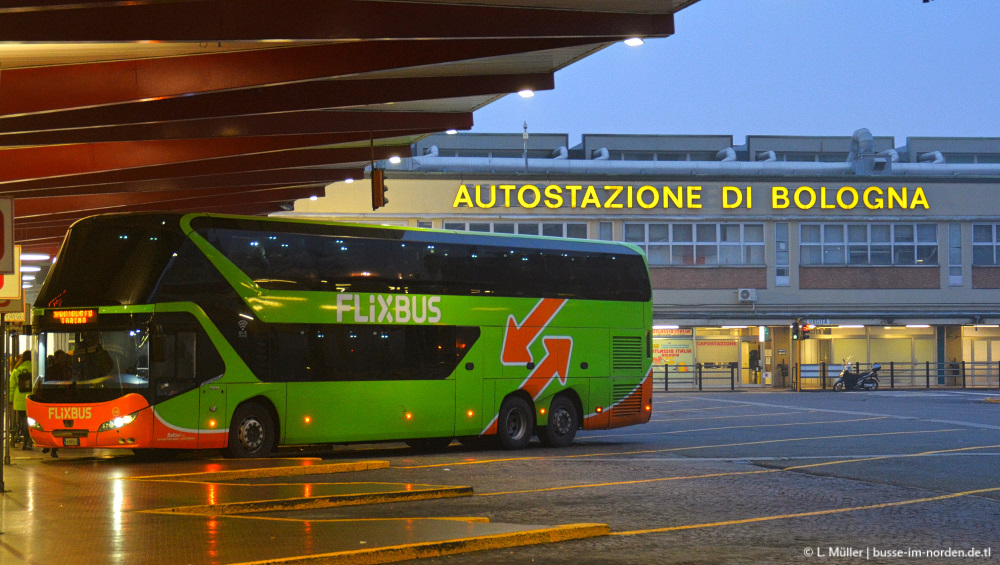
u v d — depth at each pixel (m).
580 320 23.30
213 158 24.62
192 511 11.79
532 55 19.14
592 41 16.62
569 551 9.87
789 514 12.53
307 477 15.88
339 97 20.19
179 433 17.61
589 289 23.59
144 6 13.93
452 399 21.00
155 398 17.44
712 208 55.38
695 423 29.45
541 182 53.91
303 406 19.02
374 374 19.95
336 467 16.72
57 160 23.67
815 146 67.88
